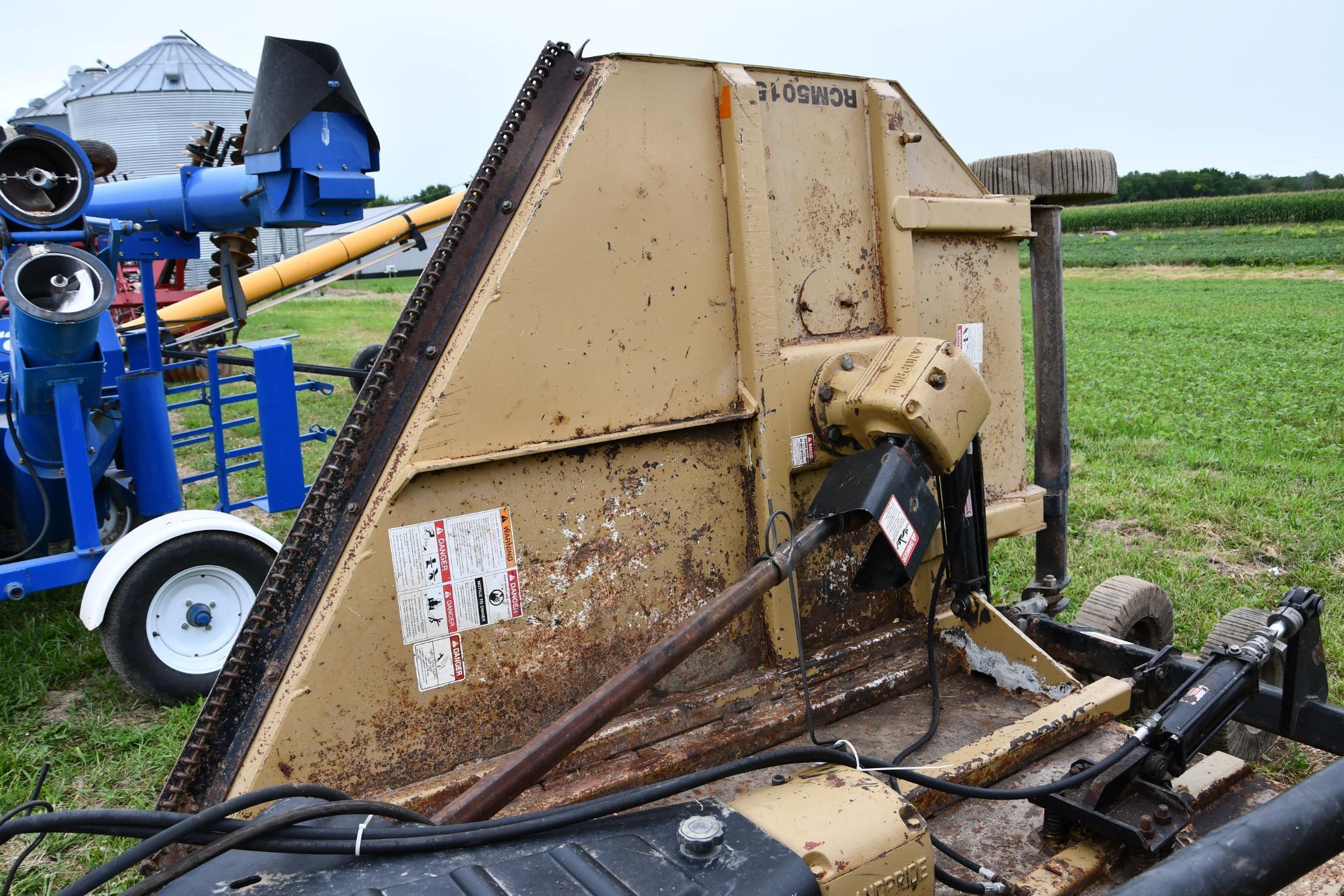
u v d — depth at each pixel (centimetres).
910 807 208
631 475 285
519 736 270
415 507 249
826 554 335
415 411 249
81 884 162
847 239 332
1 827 171
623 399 281
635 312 281
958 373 305
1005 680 354
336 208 526
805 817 199
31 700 515
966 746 302
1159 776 275
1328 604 563
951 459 303
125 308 1001
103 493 614
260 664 238
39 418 524
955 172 372
